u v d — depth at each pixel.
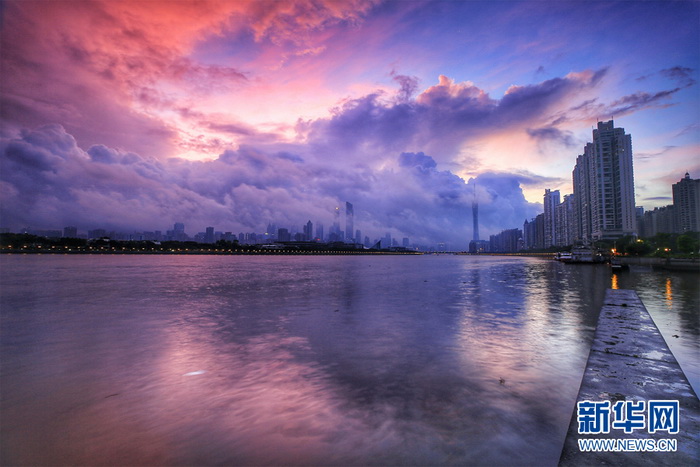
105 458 5.59
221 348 12.14
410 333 14.09
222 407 7.33
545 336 13.32
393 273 62.25
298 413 6.95
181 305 22.88
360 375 9.14
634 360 8.95
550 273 61.06
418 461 5.25
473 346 11.92
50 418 7.00
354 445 5.74
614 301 22.14
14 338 13.90
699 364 9.36
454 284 38.50
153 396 8.00
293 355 11.14
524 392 7.84
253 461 5.37
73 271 65.25
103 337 13.97
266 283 40.28
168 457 5.57
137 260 139.75
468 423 6.40
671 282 39.69
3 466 5.39
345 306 22.00
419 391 7.98
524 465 5.10
